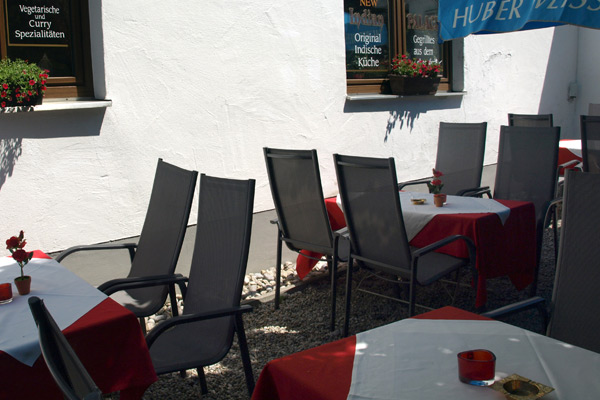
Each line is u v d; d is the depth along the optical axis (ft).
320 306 14.05
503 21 16.57
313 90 17.79
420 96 21.44
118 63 13.66
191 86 14.97
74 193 13.21
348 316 12.09
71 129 13.04
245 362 8.04
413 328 6.19
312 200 12.67
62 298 7.59
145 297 10.41
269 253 17.04
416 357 5.46
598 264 6.88
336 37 18.30
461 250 11.86
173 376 10.68
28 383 6.08
